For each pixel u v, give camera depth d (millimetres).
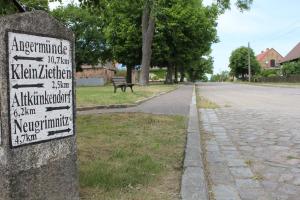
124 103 17812
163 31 54719
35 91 4055
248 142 9562
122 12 51844
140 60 56719
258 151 8508
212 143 9414
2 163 3816
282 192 5742
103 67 76438
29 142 3992
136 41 55125
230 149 8711
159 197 5254
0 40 3711
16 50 3842
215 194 5602
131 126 10906
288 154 8203
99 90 30953
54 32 4270
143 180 5871
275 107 19109
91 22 64938
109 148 7883
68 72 4488
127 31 54219
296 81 69438
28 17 3953
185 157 7234
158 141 8789
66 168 4484
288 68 78750
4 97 3756
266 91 38219
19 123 3889
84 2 13922
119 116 13039
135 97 21297
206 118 14570
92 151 7590
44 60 4152
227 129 11719
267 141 9680
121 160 6922
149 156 7219
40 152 4121
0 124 3797
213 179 6355
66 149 4480
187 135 9688
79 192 5207
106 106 16703
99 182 5648
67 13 64188
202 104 20688
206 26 55531
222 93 35125
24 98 3938
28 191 3986
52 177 4277
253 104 21141
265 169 6996
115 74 93000
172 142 8742
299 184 6121
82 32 65125
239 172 6773
